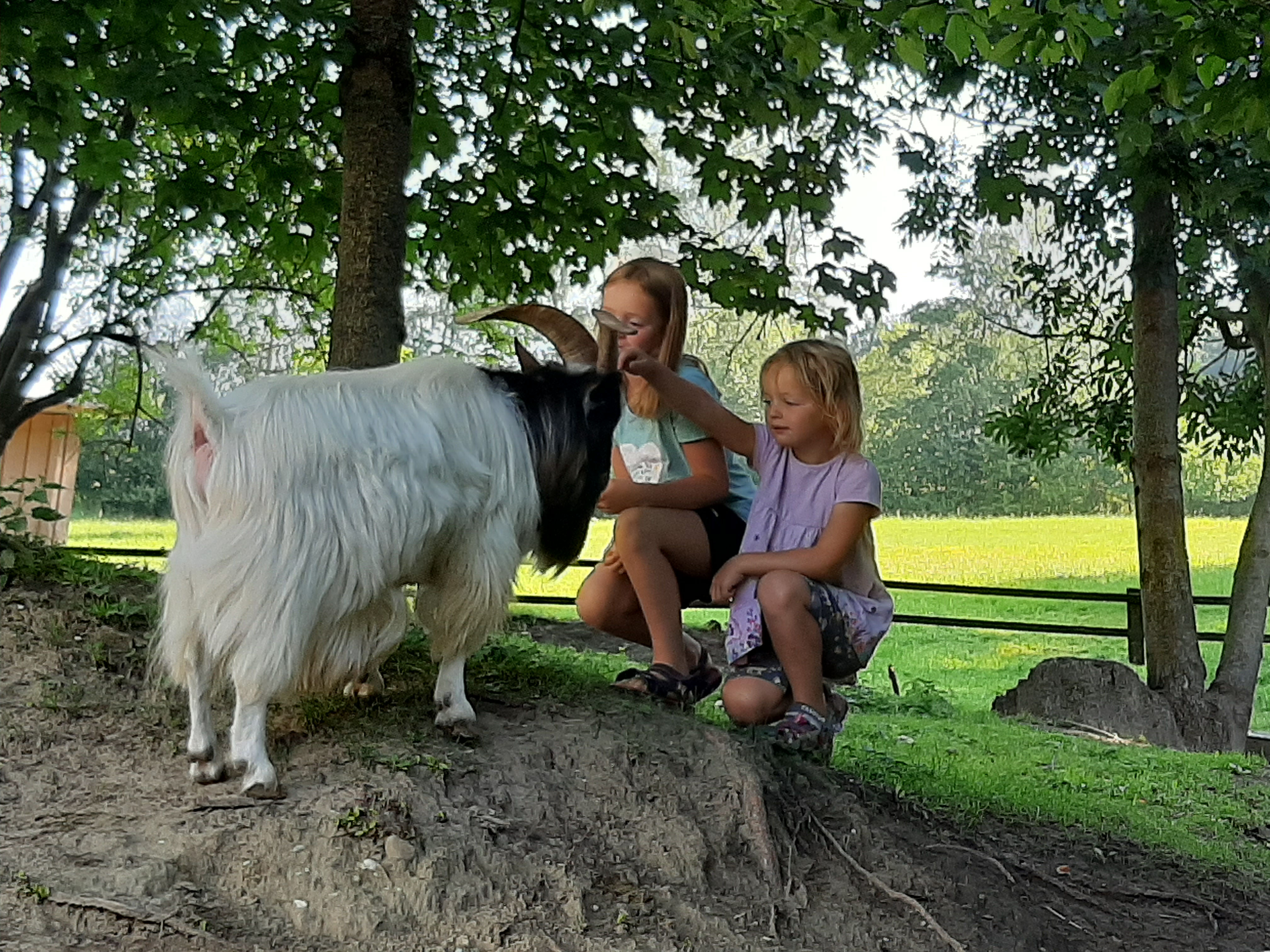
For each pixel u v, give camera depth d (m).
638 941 2.83
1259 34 4.47
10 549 4.59
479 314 3.65
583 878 3.02
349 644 3.13
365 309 5.20
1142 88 4.51
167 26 5.41
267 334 12.70
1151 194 8.17
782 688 3.81
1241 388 10.31
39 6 5.10
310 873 2.79
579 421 3.61
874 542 3.98
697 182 8.38
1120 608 19.28
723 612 14.72
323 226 6.80
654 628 3.91
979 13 4.43
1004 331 21.72
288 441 2.96
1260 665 9.18
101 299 11.13
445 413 3.28
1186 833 4.88
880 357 31.44
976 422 30.98
